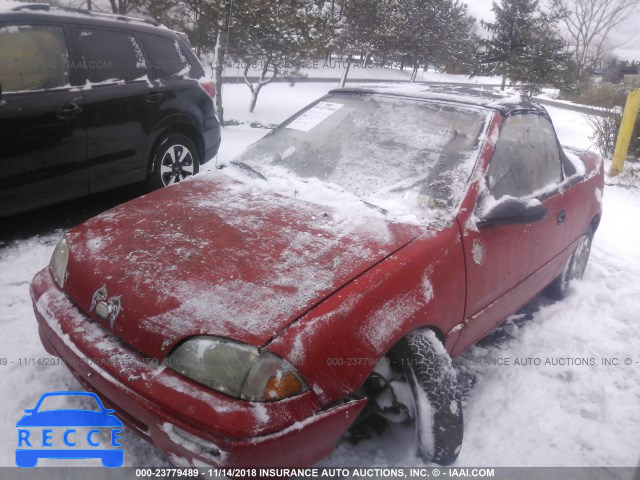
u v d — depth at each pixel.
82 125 4.28
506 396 2.91
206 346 1.79
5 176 3.87
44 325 2.21
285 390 1.75
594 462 2.47
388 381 2.28
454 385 2.25
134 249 2.22
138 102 4.71
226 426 1.66
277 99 15.89
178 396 1.75
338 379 1.87
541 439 2.60
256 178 2.93
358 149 2.98
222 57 10.10
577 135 13.26
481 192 2.64
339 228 2.36
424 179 2.70
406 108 3.16
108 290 2.05
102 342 1.98
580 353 3.40
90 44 4.45
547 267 3.45
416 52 27.27
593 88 22.48
